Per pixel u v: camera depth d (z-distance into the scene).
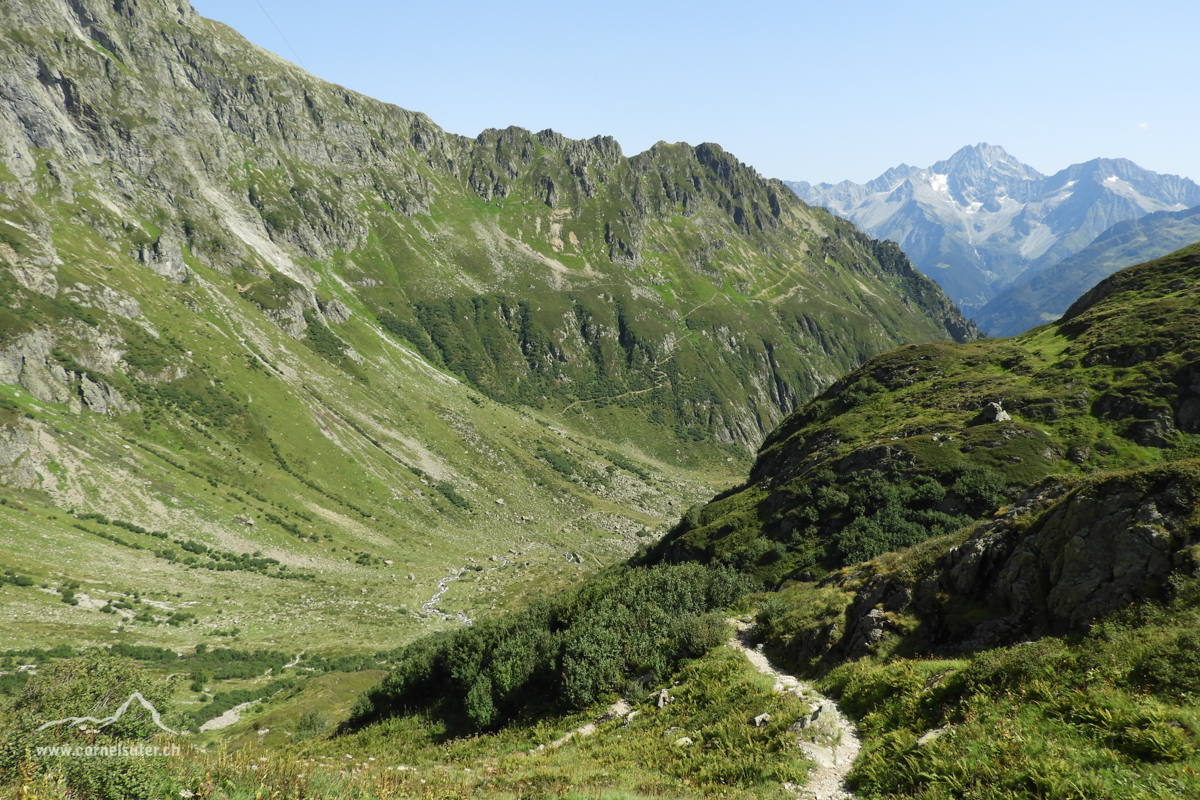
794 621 31.50
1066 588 21.70
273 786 16.00
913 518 59.78
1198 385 60.56
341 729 44.12
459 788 19.20
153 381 180.38
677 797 17.55
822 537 64.00
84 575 107.94
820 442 87.31
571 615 40.06
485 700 32.59
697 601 40.62
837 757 18.22
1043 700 15.93
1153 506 20.89
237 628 106.44
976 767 14.33
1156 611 18.08
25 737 14.19
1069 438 62.66
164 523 135.38
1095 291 97.00
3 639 81.88
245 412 191.50
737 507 84.06
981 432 66.31
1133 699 14.30
